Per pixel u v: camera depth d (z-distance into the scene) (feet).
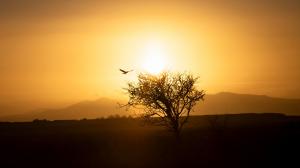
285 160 169.17
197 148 201.05
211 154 188.03
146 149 228.02
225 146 199.31
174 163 177.27
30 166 192.75
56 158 213.66
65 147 254.47
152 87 210.59
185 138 228.43
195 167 165.68
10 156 226.17
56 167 187.32
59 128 532.73
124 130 398.42
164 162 181.78
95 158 209.05
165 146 226.17
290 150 188.34
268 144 204.95
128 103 215.31
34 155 227.61
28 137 356.38
